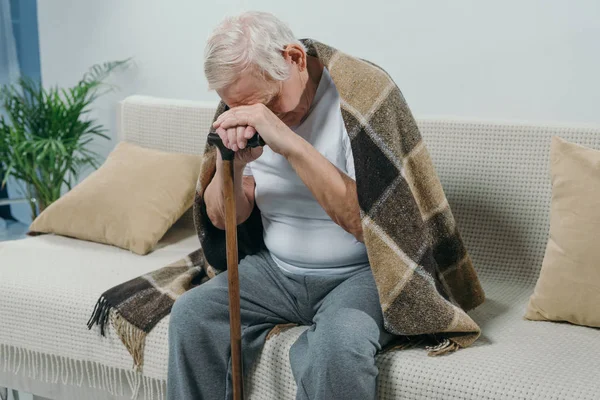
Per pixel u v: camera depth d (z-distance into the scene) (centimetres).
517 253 212
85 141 348
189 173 249
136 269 221
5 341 212
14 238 351
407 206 172
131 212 238
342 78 176
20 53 353
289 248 184
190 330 176
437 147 217
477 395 156
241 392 173
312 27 289
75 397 212
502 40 258
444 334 172
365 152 171
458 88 269
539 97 256
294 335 179
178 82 320
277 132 164
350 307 169
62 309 203
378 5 275
